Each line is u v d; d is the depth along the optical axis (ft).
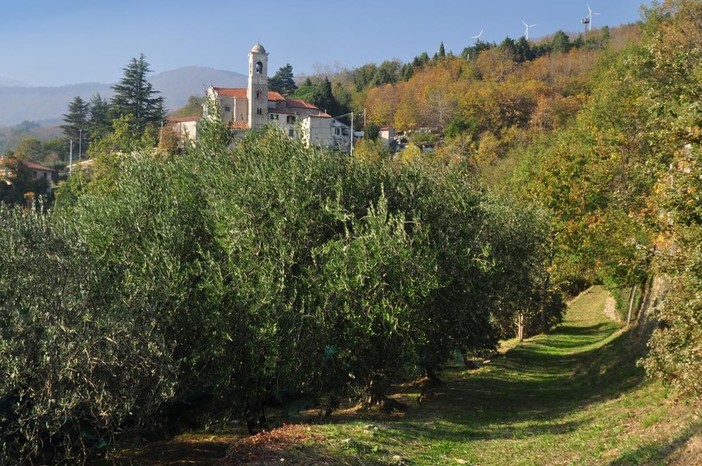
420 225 50.96
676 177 30.60
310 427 43.86
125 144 114.21
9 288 36.58
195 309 45.11
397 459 37.96
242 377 47.09
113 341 36.86
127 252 47.21
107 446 42.14
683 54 33.96
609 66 183.52
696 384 35.24
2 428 36.29
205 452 50.21
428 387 74.54
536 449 42.29
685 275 31.01
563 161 104.17
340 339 48.55
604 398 56.95
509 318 91.97
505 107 291.17
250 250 46.62
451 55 447.42
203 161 57.36
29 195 201.26
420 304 49.34
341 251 46.57
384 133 328.49
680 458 30.96
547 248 97.35
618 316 117.91
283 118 318.65
